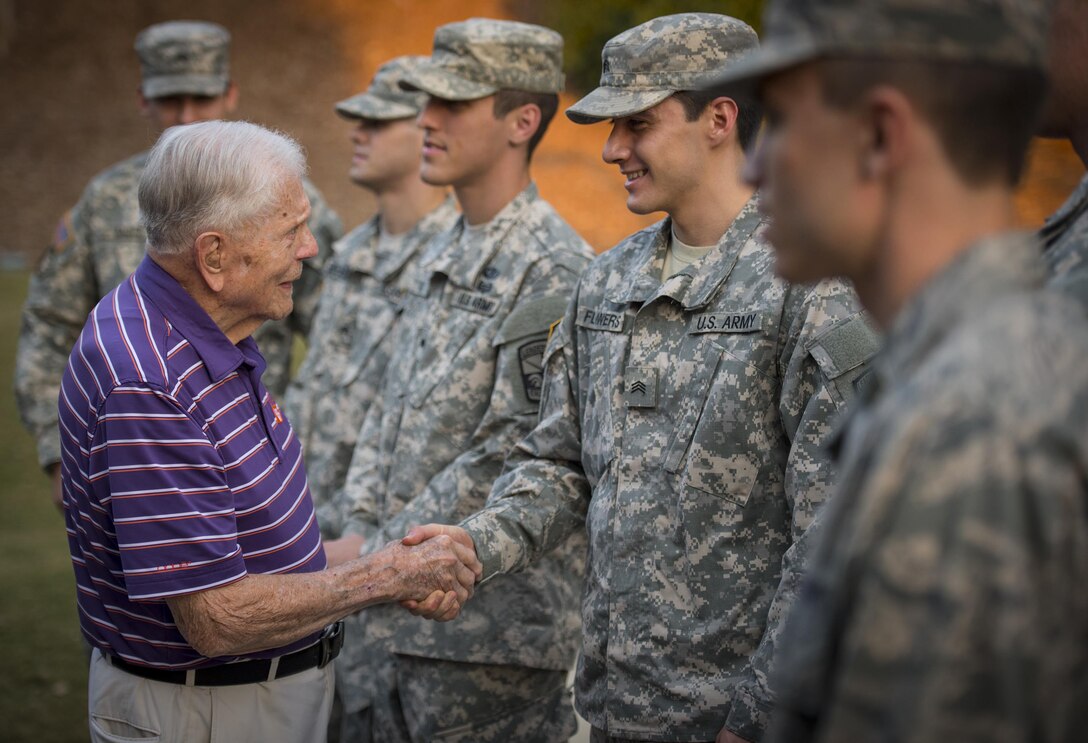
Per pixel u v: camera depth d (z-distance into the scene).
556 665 2.82
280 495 2.12
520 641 2.79
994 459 0.86
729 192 2.20
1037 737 0.86
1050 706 0.86
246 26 15.62
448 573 2.27
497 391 2.80
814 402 1.92
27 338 3.96
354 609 2.15
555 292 2.83
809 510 1.91
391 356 3.47
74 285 3.97
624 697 2.16
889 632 0.87
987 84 0.95
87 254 3.96
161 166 2.03
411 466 2.96
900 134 0.97
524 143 3.00
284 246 2.08
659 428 2.17
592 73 12.41
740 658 2.07
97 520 1.97
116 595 2.02
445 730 2.84
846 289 1.95
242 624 1.96
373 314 3.58
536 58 2.97
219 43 4.10
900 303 1.01
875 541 0.90
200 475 1.93
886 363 1.00
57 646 4.65
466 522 2.36
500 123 2.94
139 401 1.90
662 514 2.14
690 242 2.25
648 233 2.40
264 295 2.10
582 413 2.39
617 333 2.27
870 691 0.88
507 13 15.52
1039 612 0.85
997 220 0.99
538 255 2.90
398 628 2.86
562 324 2.46
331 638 2.28
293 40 15.41
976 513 0.85
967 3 0.94
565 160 13.02
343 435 3.53
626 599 2.17
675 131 2.18
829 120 1.00
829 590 0.95
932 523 0.86
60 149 13.67
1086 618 0.88
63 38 15.26
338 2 16.11
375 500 3.17
